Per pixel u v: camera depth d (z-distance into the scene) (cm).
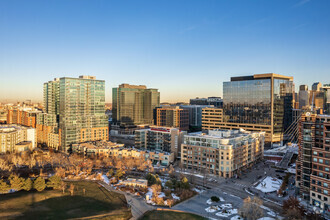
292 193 16238
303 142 14825
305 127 14662
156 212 13212
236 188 17275
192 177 18962
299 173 15750
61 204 14062
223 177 19750
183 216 12756
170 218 12500
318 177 13838
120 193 15975
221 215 12938
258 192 16488
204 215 12925
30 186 15950
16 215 12394
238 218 12538
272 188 17250
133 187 16900
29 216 12375
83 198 15038
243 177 19850
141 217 12606
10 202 14012
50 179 16375
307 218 12269
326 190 13438
